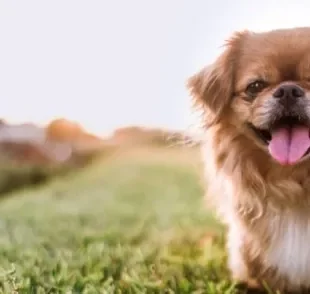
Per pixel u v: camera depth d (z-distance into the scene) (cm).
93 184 221
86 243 92
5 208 146
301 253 64
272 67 64
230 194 68
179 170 258
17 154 312
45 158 321
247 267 68
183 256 86
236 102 67
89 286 68
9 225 111
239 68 67
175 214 131
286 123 63
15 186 254
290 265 64
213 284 70
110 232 101
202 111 71
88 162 348
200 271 76
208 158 71
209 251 85
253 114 64
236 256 70
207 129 70
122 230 107
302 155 61
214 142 70
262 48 66
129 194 183
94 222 118
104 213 132
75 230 105
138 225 114
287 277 65
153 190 194
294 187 64
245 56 67
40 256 81
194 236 101
